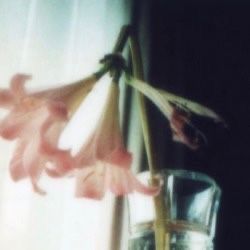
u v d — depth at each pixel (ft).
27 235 2.56
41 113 1.68
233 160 3.14
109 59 1.84
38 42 2.85
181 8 3.54
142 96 1.93
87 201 2.74
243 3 3.56
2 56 2.75
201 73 3.37
